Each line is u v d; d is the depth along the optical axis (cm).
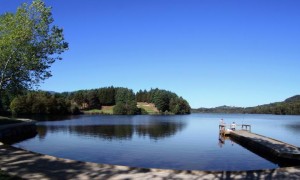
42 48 3888
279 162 2561
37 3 3762
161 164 2450
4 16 3825
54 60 4072
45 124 7394
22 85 4078
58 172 1449
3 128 3991
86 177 1365
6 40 3609
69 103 14400
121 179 1341
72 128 6181
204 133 5434
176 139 4316
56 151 3091
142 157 2752
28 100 11381
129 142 3866
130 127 6631
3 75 3881
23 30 3650
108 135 4766
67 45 4088
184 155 2888
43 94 12562
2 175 1313
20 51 3775
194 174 1457
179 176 1409
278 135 5441
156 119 11250
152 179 1345
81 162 1675
